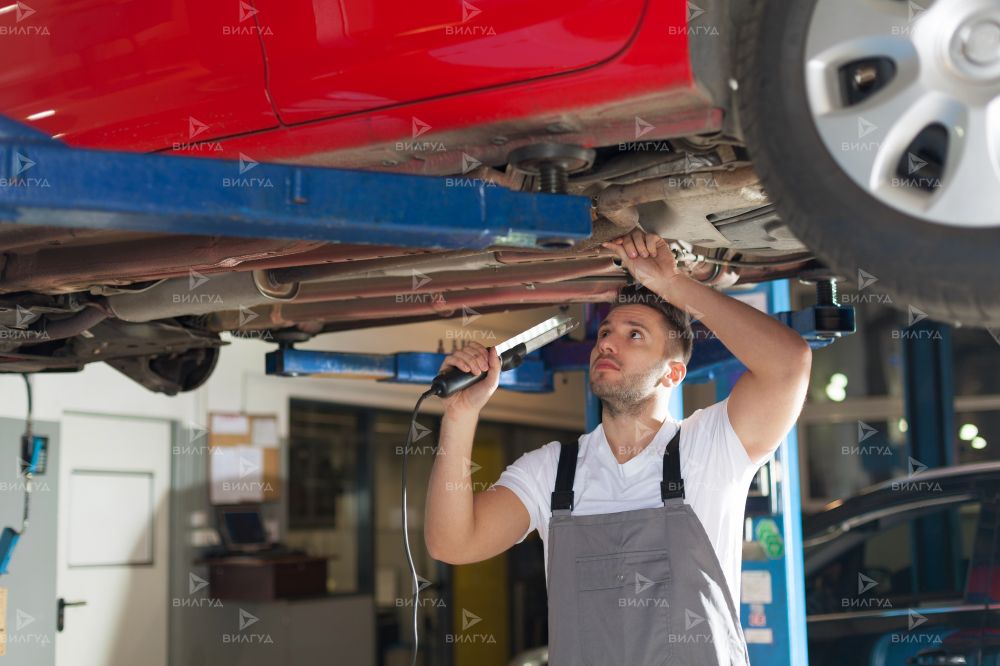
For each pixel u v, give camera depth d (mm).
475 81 1790
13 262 2508
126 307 2797
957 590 4020
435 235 1713
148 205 1528
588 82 1707
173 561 6117
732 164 1901
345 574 7297
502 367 2285
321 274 2578
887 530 4086
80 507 5672
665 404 2328
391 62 1850
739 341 2076
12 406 5246
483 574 8266
